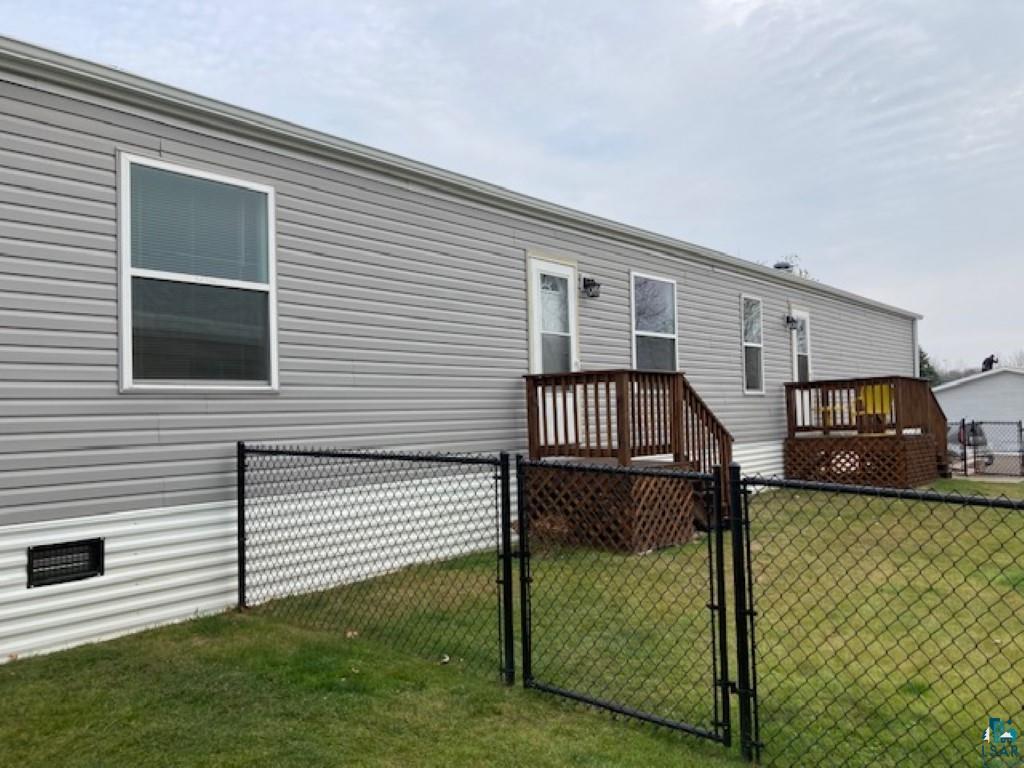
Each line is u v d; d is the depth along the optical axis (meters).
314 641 4.00
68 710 3.12
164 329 4.57
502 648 3.63
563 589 4.95
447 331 6.42
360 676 3.43
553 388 6.72
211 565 4.76
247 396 4.96
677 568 5.53
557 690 3.14
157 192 4.57
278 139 5.19
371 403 5.75
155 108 4.56
